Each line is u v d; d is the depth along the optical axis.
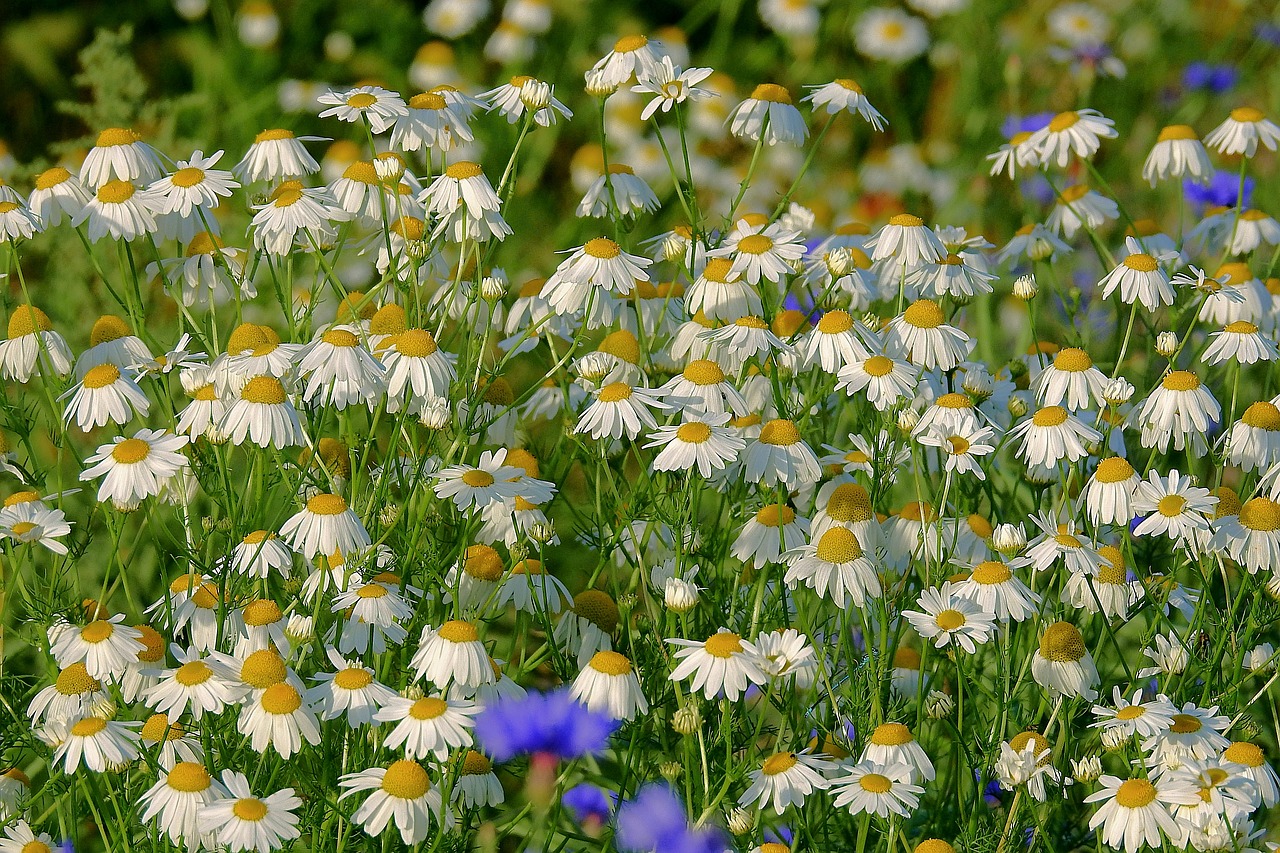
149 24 13.29
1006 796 5.11
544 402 6.41
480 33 13.83
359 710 4.05
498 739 4.35
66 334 7.54
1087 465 5.50
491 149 11.42
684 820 4.29
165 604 4.71
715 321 5.41
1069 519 5.28
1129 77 12.27
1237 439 5.06
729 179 10.98
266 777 4.41
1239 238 6.98
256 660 4.07
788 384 5.39
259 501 4.84
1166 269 6.55
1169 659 4.54
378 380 4.68
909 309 5.20
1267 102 11.61
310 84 11.93
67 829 4.46
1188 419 5.04
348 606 4.43
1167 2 12.75
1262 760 4.16
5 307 5.45
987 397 5.56
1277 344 6.02
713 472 5.05
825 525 4.75
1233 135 6.88
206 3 12.52
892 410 4.77
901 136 12.51
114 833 4.31
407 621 4.77
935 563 4.84
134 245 7.73
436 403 4.79
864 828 4.02
